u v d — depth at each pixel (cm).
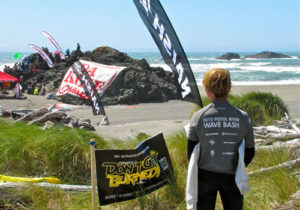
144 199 393
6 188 399
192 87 509
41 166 526
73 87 1908
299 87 3291
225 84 247
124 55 3070
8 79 2619
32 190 402
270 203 375
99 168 371
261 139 755
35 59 3459
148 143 405
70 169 521
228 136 245
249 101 1166
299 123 1000
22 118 1028
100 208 394
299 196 368
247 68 6931
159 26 507
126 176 387
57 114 1048
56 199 406
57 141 544
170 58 508
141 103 2434
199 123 248
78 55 3278
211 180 249
